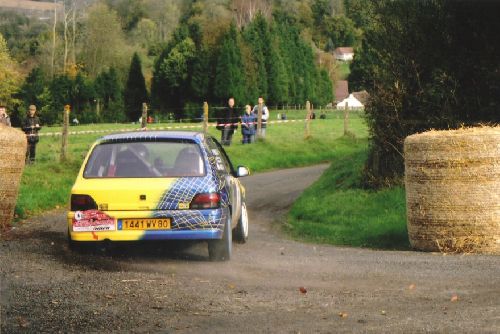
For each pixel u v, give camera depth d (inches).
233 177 657.6
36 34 7391.7
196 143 559.5
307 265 526.0
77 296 402.3
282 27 6496.1
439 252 609.0
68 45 6471.5
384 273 484.7
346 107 2367.1
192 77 5551.2
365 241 703.7
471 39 903.7
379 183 954.1
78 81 5536.4
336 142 2239.2
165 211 517.7
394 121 937.5
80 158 1368.1
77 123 4948.3
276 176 1526.8
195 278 466.6
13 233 698.8
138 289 424.5
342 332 326.6
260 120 1972.2
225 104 5398.6
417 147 619.5
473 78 903.7
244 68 5452.8
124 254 572.1
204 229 519.2
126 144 557.3
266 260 553.9
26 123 1285.7
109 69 5802.2
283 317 357.7
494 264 511.8
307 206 947.3
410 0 928.9
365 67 988.6
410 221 633.0
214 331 329.7
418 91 914.1
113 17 6520.7
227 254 540.1
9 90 5246.1
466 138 602.5
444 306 377.7
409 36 935.7
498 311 362.0
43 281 445.7
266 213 1004.6
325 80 7337.6
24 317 354.3
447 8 898.7
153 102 5826.8
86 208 522.6
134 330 331.3
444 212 609.9
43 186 1090.7
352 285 443.8
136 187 521.0
